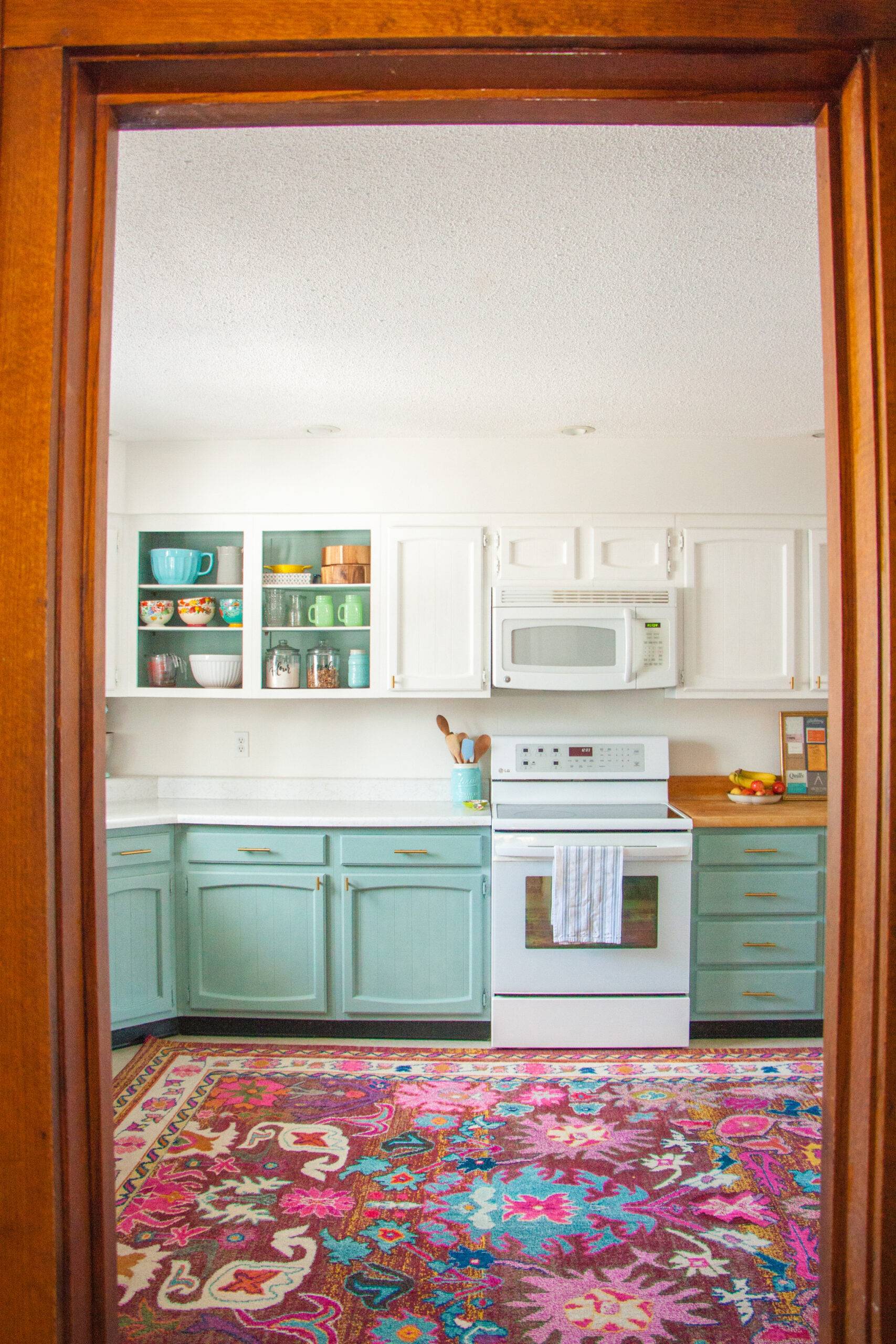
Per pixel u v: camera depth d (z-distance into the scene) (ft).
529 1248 6.50
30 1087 2.83
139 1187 7.30
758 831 10.40
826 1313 3.04
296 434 10.99
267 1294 5.98
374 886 10.35
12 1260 2.82
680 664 11.09
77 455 3.01
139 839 10.22
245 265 6.21
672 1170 7.57
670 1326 5.70
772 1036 10.57
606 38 2.90
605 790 11.46
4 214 2.90
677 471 11.21
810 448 11.22
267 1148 7.93
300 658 11.64
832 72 3.04
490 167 4.93
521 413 10.07
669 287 6.63
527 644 10.81
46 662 2.86
